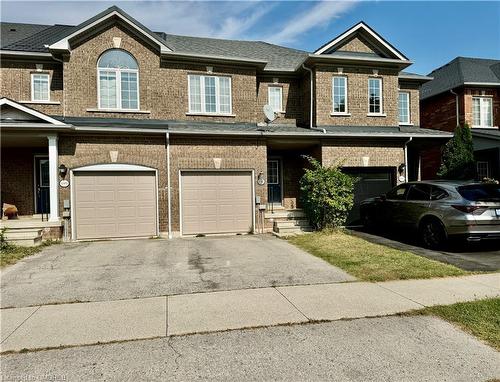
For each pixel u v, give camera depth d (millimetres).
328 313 4656
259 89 14766
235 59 13156
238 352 3617
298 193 14758
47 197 13219
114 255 8453
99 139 11070
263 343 3816
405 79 15703
